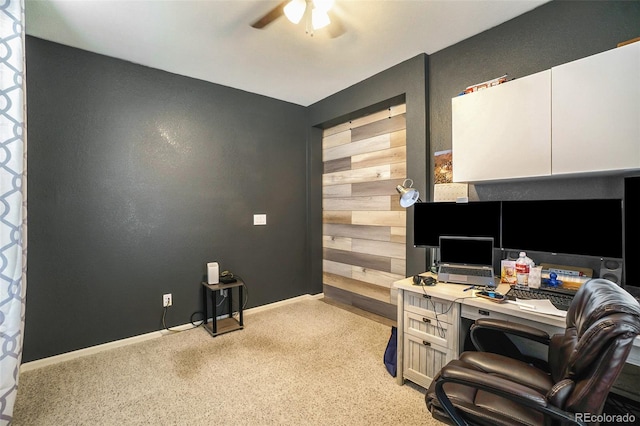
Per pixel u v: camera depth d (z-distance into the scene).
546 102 1.61
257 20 2.05
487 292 1.68
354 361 2.29
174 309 2.87
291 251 3.73
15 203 1.58
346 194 3.59
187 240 2.95
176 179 2.88
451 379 1.10
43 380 2.05
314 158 3.84
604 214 1.57
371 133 3.26
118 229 2.58
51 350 2.29
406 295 1.97
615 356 0.87
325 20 1.69
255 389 1.94
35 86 2.23
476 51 2.25
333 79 3.03
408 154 2.64
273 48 2.42
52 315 2.30
